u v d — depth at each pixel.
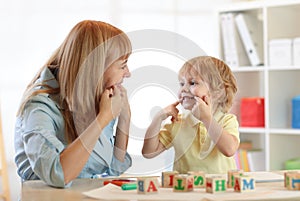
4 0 3.55
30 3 3.59
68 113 1.58
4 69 3.56
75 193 1.29
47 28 3.62
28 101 1.55
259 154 3.46
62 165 1.37
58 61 1.61
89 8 3.71
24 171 1.63
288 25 3.54
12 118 3.56
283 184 1.35
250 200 1.14
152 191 1.24
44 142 1.42
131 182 1.36
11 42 3.56
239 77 3.53
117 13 3.77
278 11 3.44
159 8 3.83
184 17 3.86
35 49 3.59
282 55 3.29
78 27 1.53
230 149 1.61
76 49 1.50
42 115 1.50
